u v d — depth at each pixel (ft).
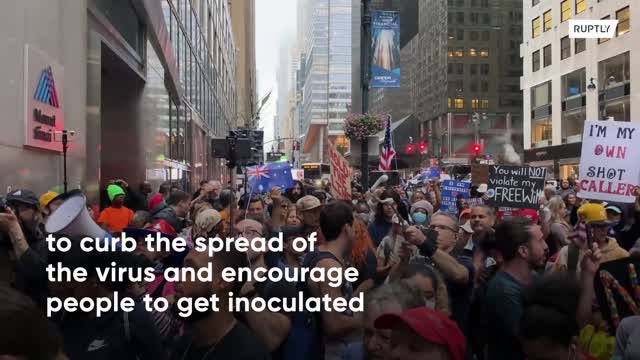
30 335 5.75
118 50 58.80
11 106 31.32
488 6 280.51
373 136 57.77
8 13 30.99
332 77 631.56
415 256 19.24
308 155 646.33
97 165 49.44
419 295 10.74
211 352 10.13
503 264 14.35
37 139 34.65
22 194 19.43
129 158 72.02
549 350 8.39
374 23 55.93
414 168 224.12
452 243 18.57
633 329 12.31
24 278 14.28
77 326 11.38
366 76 56.34
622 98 141.18
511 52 281.33
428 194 49.47
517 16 281.74
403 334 8.07
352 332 13.80
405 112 358.43
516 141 280.31
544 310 8.45
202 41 152.15
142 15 68.90
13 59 31.60
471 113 278.26
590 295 14.21
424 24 319.06
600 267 14.85
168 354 12.56
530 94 191.72
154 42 77.87
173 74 93.86
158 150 84.58
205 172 161.17
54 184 38.09
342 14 634.43
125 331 11.48
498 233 14.26
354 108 243.60
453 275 16.05
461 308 16.74
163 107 90.17
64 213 13.96
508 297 13.33
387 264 21.72
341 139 531.91
